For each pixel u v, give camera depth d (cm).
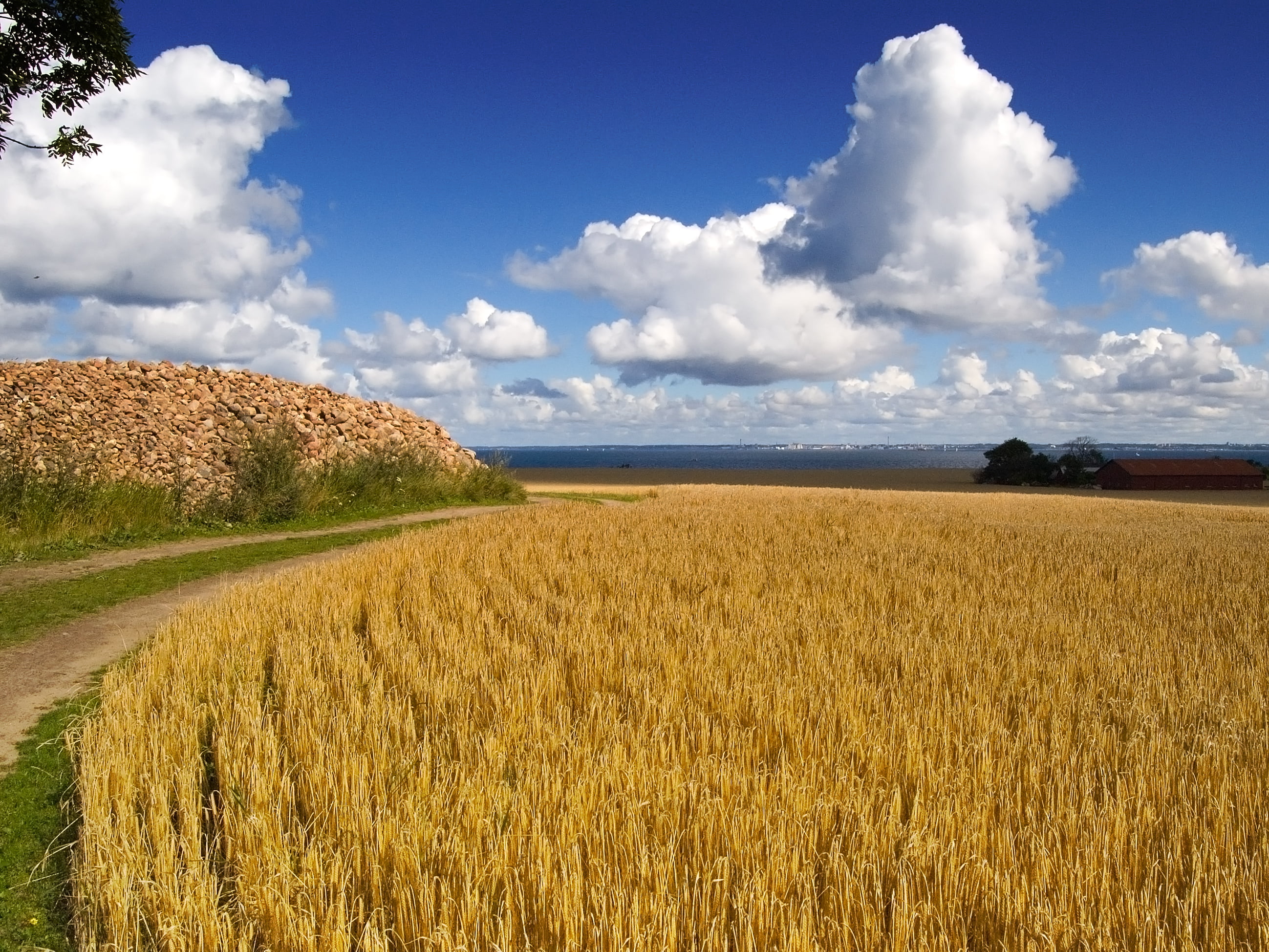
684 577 1203
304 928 371
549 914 379
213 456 2469
